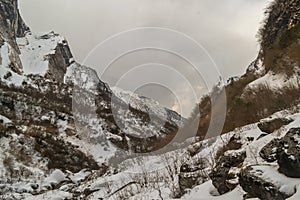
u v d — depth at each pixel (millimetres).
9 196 26859
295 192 7293
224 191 10070
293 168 7621
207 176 12516
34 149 39188
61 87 59031
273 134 10930
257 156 9945
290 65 24297
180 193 12719
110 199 15953
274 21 32094
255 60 33000
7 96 50219
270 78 24781
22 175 32812
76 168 36688
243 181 8641
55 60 96438
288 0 31047
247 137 13648
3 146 37750
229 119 21766
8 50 79812
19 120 47438
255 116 20562
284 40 28078
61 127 47500
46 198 24172
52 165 37500
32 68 87438
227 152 10969
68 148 39906
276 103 20234
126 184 16672
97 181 21469
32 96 53688
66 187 28266
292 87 20422
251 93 23109
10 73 59406
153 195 13641
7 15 101188
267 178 7934
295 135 8023
